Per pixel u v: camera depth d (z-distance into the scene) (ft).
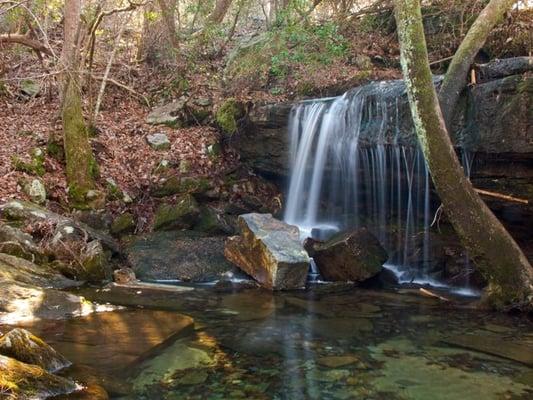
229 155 35.01
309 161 30.50
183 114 37.40
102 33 42.75
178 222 28.91
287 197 33.40
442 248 25.54
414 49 18.84
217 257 25.99
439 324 18.08
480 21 21.94
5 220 24.47
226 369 13.98
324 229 29.25
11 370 11.17
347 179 28.84
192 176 32.30
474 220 18.78
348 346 15.93
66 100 30.07
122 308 18.84
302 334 16.93
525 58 20.63
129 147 33.83
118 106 38.83
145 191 31.04
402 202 26.94
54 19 42.57
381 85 26.40
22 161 28.91
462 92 21.94
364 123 26.76
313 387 12.99
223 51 44.93
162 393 12.37
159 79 41.91
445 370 14.14
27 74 37.60
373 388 12.98
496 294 19.48
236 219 31.14
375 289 23.41
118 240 27.45
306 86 34.86
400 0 19.26
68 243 23.77
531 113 19.36
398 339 16.56
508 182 21.65
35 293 18.63
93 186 29.25
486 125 20.83
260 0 48.24
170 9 41.06
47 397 11.07
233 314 19.02
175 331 16.28
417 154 24.34
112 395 11.98
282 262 22.76
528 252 23.07
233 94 36.81
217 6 43.86
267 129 32.63
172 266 24.99
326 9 44.73
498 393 12.78
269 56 37.58
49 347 13.17
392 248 27.17
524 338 16.57
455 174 18.66
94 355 13.98
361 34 38.81
